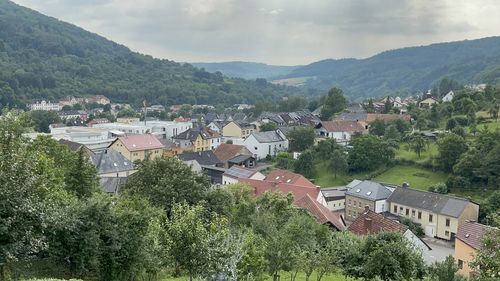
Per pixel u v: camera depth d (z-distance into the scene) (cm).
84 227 2370
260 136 13112
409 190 8581
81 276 2480
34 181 1986
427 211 8025
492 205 7862
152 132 15138
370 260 3061
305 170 11050
